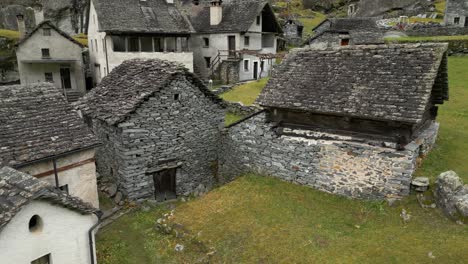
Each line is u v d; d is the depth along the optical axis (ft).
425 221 30.35
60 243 24.30
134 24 91.86
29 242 22.38
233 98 81.97
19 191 21.97
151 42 101.71
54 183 33.30
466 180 34.99
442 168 37.50
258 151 43.65
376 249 28.14
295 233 31.55
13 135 32.30
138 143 41.47
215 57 111.24
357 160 34.83
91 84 109.50
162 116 42.98
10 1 136.77
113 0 93.30
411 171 32.27
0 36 97.25
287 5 217.97
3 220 20.10
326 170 37.37
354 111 32.83
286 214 34.76
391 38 103.19
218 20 112.47
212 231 33.09
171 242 33.60
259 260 28.68
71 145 33.86
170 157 44.88
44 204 22.77
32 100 36.60
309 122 38.19
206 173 49.90
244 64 108.68
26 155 31.01
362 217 32.76
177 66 44.16
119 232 36.78
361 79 35.04
